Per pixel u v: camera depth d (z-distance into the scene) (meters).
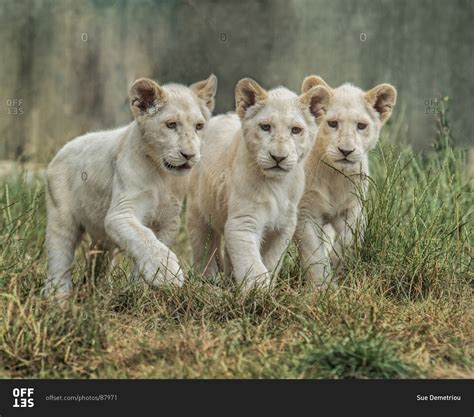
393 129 16.56
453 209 12.47
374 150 14.03
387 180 12.40
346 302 9.77
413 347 8.84
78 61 24.72
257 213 10.93
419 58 23.34
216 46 23.78
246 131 10.84
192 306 9.94
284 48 23.69
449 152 14.13
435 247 11.45
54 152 17.23
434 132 18.97
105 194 11.18
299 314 9.66
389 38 23.53
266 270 10.75
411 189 13.32
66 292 10.23
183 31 24.11
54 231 11.66
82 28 25.02
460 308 10.19
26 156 17.77
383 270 11.07
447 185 13.48
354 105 11.74
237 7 23.86
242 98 10.91
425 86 23.00
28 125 22.89
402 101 22.16
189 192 12.48
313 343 8.71
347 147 11.41
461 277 11.41
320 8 23.80
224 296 10.05
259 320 9.71
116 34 24.88
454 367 8.66
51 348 8.61
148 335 9.30
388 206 11.98
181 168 10.56
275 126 10.60
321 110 11.04
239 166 10.98
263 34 23.75
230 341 8.88
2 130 21.45
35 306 9.20
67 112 24.12
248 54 23.67
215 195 11.69
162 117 10.50
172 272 10.26
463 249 11.83
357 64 23.53
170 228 11.27
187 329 9.21
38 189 14.59
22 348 8.59
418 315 9.90
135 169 10.72
